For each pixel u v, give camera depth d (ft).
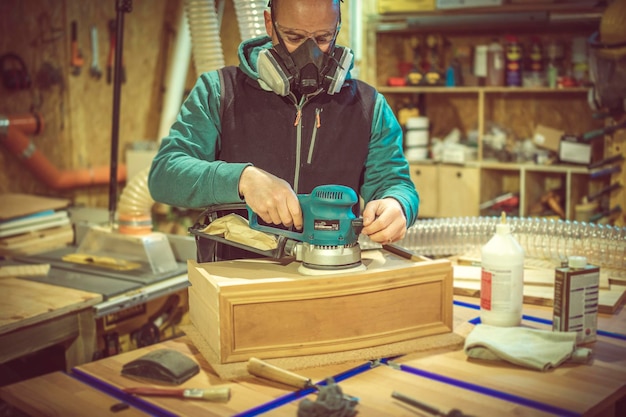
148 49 13.93
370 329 5.04
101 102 13.26
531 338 4.99
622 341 5.26
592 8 12.87
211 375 4.78
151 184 5.56
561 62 14.49
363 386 4.54
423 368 4.79
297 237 5.06
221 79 5.89
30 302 7.62
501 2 13.56
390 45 15.83
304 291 4.82
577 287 5.10
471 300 6.27
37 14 12.09
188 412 4.27
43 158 12.03
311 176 5.89
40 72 12.19
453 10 14.08
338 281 4.88
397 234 5.08
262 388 4.56
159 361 4.76
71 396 4.61
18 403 4.59
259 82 5.71
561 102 14.71
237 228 5.30
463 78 15.07
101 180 12.87
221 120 5.84
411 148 15.31
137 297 8.20
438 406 4.23
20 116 11.69
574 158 13.89
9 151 11.87
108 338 8.36
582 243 7.11
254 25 7.64
